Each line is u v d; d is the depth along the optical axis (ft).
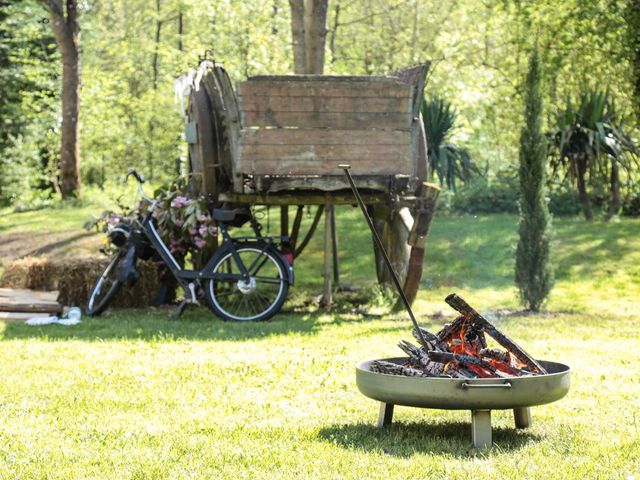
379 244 19.03
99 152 121.70
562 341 30.86
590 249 51.55
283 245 39.32
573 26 80.43
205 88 40.78
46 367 25.40
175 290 44.57
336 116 38.19
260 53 97.40
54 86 106.52
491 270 49.34
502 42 94.58
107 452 16.30
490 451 16.35
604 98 65.10
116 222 41.68
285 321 37.22
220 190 41.37
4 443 16.98
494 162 93.40
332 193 39.91
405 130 38.65
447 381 16.66
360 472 14.94
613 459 15.78
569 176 68.74
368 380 17.72
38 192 101.76
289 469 15.17
